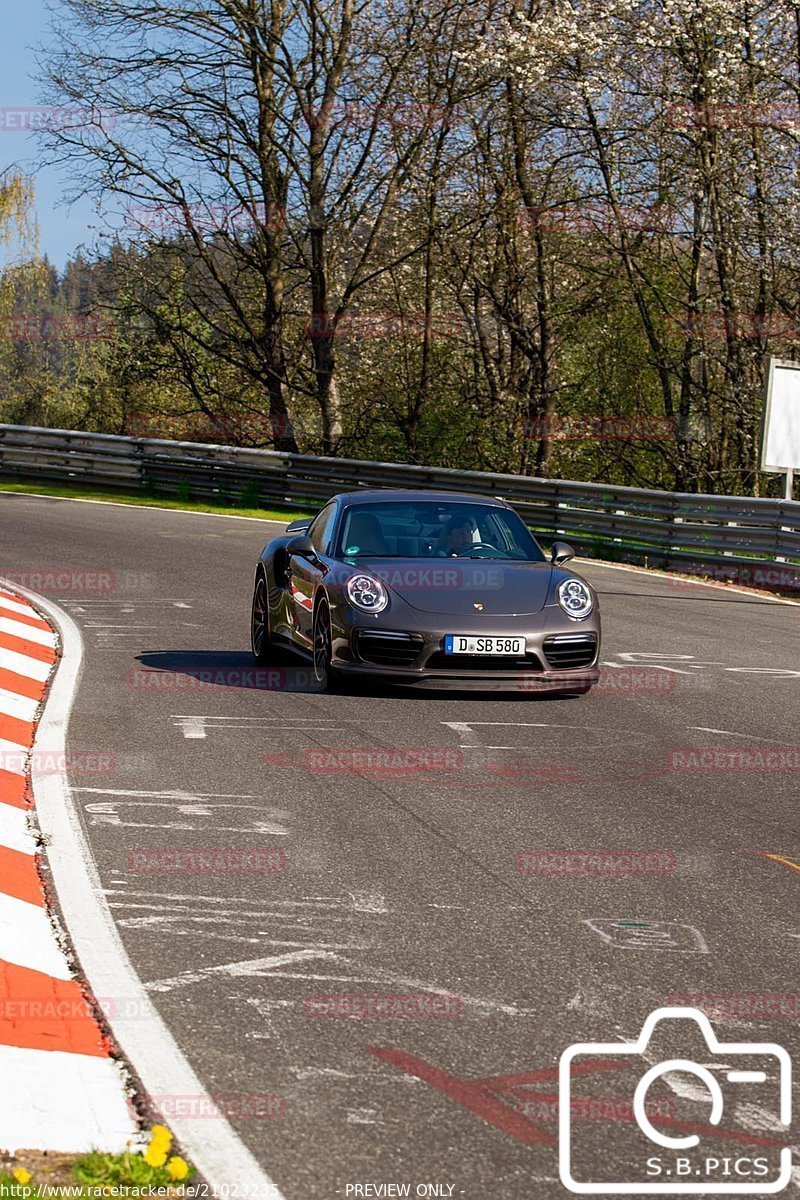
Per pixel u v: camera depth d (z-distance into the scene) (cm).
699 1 2425
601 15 2523
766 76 2505
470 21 2758
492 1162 306
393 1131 319
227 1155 304
